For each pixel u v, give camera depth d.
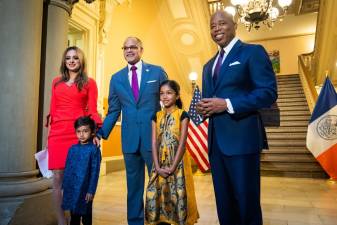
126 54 2.56
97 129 2.46
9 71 2.81
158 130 2.34
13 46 2.83
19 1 2.87
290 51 15.73
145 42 9.52
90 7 6.47
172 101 2.33
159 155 2.28
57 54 3.29
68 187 2.27
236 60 1.71
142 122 2.48
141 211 2.52
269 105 1.61
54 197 2.48
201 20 10.08
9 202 2.71
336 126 6.39
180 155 2.20
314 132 6.53
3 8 2.85
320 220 3.26
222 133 1.71
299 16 14.27
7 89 2.79
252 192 1.63
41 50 3.25
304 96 10.90
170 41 11.16
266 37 16.03
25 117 2.86
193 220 2.18
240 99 1.60
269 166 7.28
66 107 2.48
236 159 1.65
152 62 10.04
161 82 2.50
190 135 5.96
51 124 2.51
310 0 12.83
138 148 2.47
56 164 2.43
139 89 2.53
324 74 11.30
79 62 2.52
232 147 1.66
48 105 3.21
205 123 5.97
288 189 5.29
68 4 3.46
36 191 2.88
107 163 7.07
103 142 7.08
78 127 2.32
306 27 15.09
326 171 6.29
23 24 2.87
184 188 2.17
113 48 7.62
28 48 2.89
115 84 2.64
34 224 2.83
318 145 6.45
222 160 1.77
